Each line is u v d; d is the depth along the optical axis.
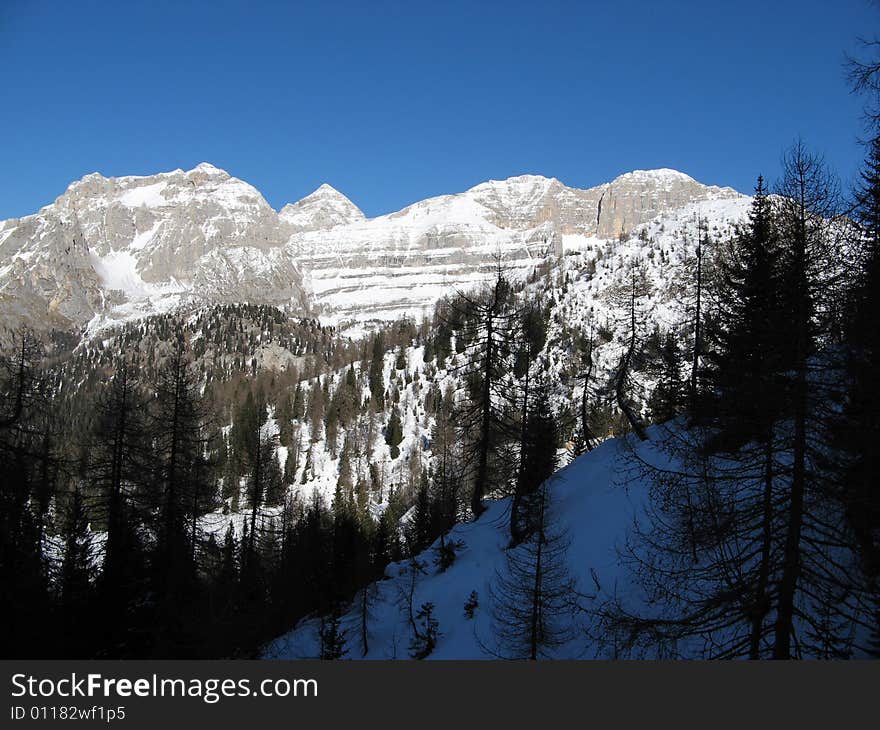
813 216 11.95
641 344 41.34
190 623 27.67
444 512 49.00
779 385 11.81
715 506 12.84
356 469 109.12
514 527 30.66
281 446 119.69
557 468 41.28
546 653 21.05
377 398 131.88
